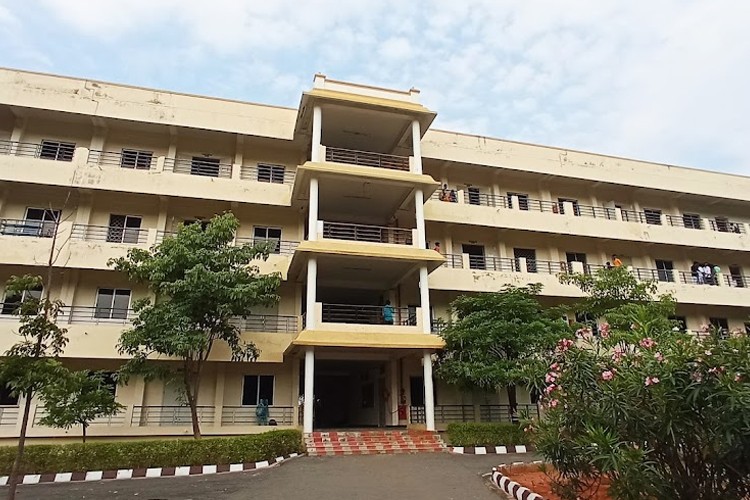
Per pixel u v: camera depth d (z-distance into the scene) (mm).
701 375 6355
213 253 15273
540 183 25266
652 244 25719
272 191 20391
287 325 19781
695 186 27016
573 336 15742
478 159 23531
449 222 22203
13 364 8328
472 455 14664
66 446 12031
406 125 20797
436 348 17359
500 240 23750
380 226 21000
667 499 6641
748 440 6051
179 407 17891
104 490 10281
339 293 22031
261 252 16234
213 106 20938
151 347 14758
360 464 12883
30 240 17344
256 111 21406
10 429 16125
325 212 21562
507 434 16109
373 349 17359
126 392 17531
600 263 24984
